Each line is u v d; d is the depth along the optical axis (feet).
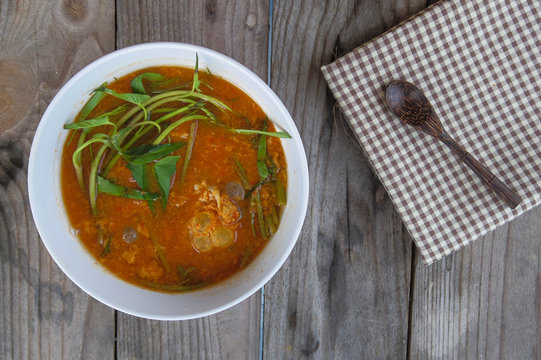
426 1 1.73
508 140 1.69
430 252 1.69
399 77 1.69
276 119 1.54
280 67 1.72
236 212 1.56
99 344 1.73
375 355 1.76
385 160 1.70
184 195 1.54
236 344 1.75
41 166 1.47
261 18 1.72
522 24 1.66
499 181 1.63
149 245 1.54
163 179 1.46
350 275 1.75
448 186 1.69
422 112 1.67
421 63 1.68
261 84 1.48
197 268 1.56
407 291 1.76
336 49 1.72
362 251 1.75
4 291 1.70
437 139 1.69
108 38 1.69
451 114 1.69
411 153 1.70
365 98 1.69
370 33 1.73
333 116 1.73
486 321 1.77
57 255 1.48
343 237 1.75
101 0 1.69
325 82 1.73
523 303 1.78
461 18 1.66
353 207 1.74
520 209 1.67
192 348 1.74
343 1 1.72
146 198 1.49
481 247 1.78
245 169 1.56
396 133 1.70
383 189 1.75
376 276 1.76
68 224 1.53
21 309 1.70
